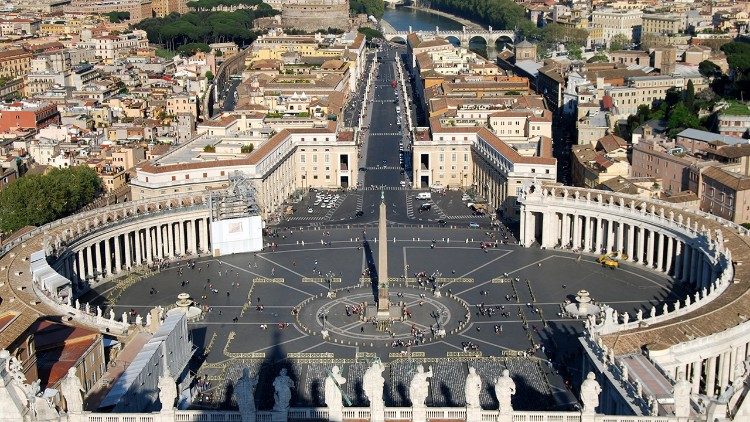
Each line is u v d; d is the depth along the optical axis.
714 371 196.50
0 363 127.69
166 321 198.62
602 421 133.00
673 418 131.88
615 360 180.88
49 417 132.38
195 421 135.75
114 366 182.88
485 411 135.50
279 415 133.62
